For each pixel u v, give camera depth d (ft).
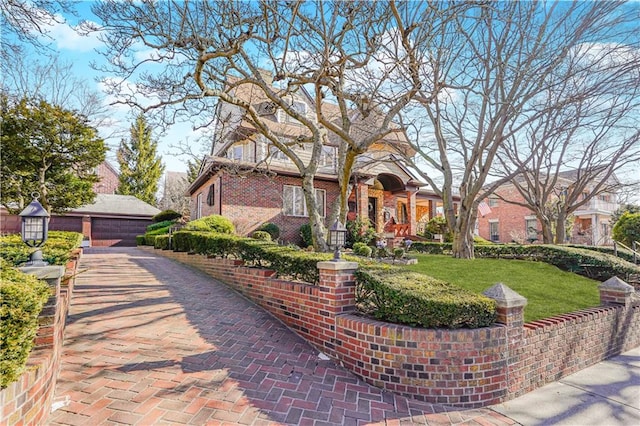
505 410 12.77
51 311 10.60
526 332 14.61
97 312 18.26
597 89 28.53
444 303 13.05
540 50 25.38
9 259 14.15
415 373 12.80
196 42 21.09
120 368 12.57
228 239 26.63
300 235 52.54
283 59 22.29
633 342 21.18
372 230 54.19
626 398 13.96
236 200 47.93
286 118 55.52
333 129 26.37
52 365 10.16
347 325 14.46
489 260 35.37
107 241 74.13
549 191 49.96
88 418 9.69
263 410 10.87
